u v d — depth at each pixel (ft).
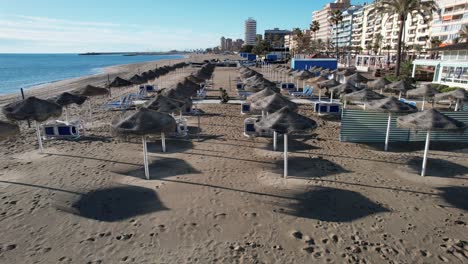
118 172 32.63
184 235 21.59
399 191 28.32
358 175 31.81
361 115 42.37
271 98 38.27
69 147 41.29
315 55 290.56
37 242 20.90
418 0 102.53
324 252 19.83
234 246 20.38
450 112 42.14
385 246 20.45
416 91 57.67
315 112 62.64
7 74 219.82
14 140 44.42
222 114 62.08
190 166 34.22
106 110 67.31
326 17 495.82
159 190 28.43
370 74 155.53
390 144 42.09
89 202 26.27
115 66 336.29
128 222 23.22
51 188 28.96
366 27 369.50
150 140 43.93
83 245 20.54
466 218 23.86
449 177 31.40
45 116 35.47
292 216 24.07
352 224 22.99
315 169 33.37
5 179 30.96
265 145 41.75
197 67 239.30
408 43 292.61
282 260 19.06
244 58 397.60
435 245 20.58
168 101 39.78
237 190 28.43
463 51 104.27
